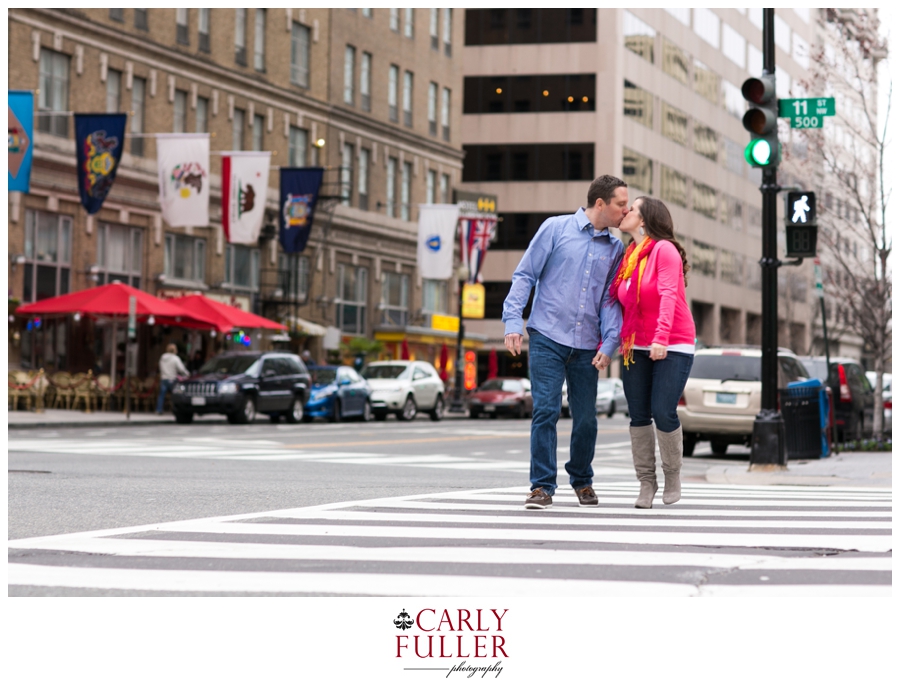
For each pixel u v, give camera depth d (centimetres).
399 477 1277
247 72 4525
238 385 3134
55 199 3600
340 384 3584
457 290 6141
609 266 848
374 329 5441
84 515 809
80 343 3731
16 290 3431
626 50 7194
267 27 4666
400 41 5656
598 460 1806
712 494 1047
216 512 839
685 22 7956
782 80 8688
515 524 763
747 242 8894
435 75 5975
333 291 5122
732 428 1914
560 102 7181
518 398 4428
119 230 3909
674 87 7794
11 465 1342
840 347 9738
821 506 916
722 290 8419
